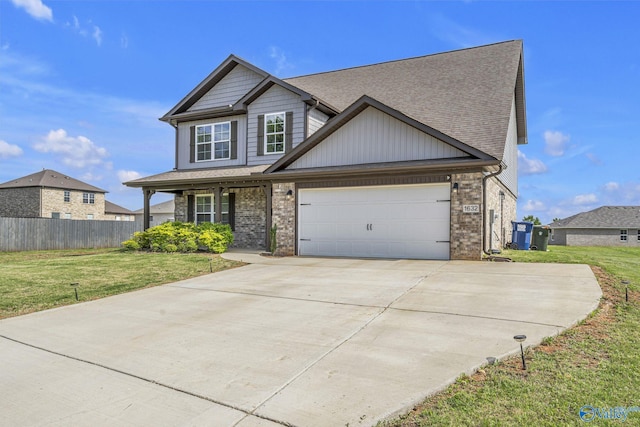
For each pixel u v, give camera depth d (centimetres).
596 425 293
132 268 1105
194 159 1786
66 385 403
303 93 1488
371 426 308
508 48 1773
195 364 442
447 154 1127
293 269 1033
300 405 342
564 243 3481
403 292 728
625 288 721
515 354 430
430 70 1750
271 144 1594
